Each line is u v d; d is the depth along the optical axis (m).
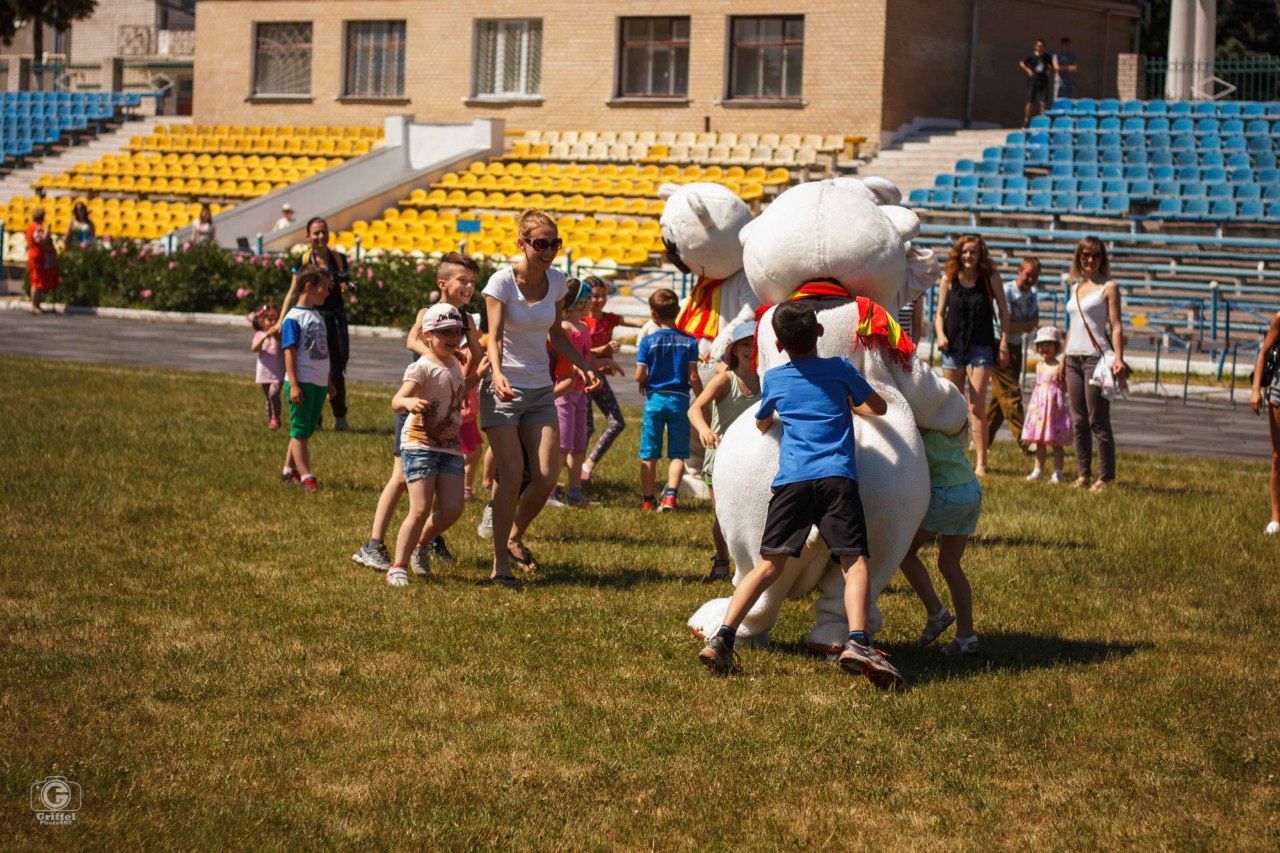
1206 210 26.31
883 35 31.44
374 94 37.88
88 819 4.39
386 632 6.50
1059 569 8.21
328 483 10.24
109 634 6.33
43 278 26.64
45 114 41.69
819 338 6.41
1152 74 38.25
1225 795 4.80
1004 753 5.18
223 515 9.02
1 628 6.36
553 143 33.75
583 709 5.55
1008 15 33.81
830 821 4.55
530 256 7.53
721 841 4.40
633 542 8.75
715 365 8.98
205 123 39.78
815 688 5.90
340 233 30.25
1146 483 11.50
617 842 4.39
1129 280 24.62
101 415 13.23
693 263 9.62
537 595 7.30
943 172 30.19
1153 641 6.77
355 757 5.00
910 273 8.33
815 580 6.41
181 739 5.09
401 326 24.44
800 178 30.11
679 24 33.94
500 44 36.19
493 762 4.99
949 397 6.50
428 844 4.32
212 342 22.12
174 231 30.03
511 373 7.62
